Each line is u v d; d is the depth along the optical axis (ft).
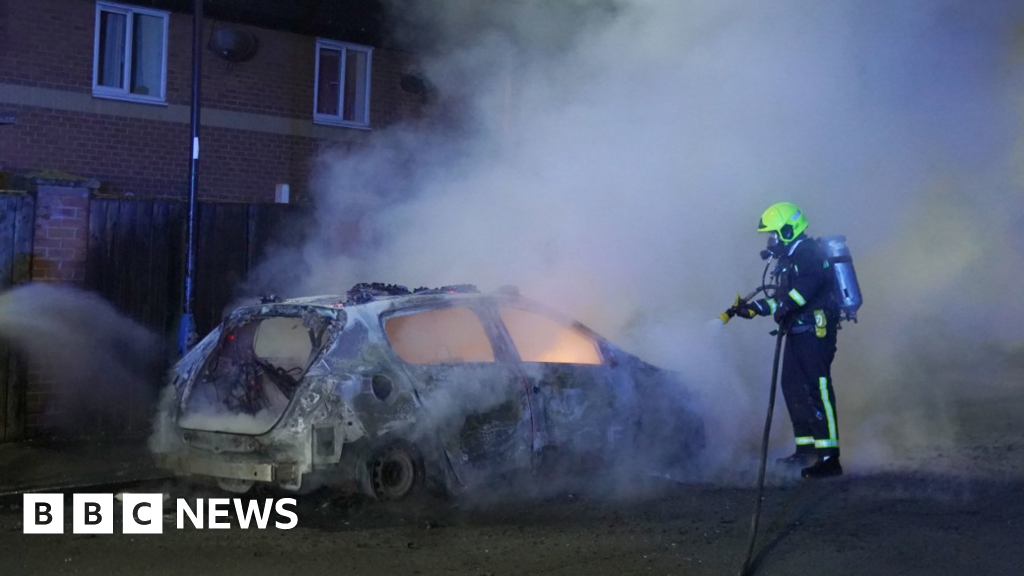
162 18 56.59
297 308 27.40
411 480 26.61
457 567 22.00
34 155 53.06
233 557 22.86
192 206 39.42
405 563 22.33
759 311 29.40
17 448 36.01
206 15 57.16
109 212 39.11
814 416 29.58
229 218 42.32
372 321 27.07
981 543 22.99
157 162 56.59
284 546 23.79
